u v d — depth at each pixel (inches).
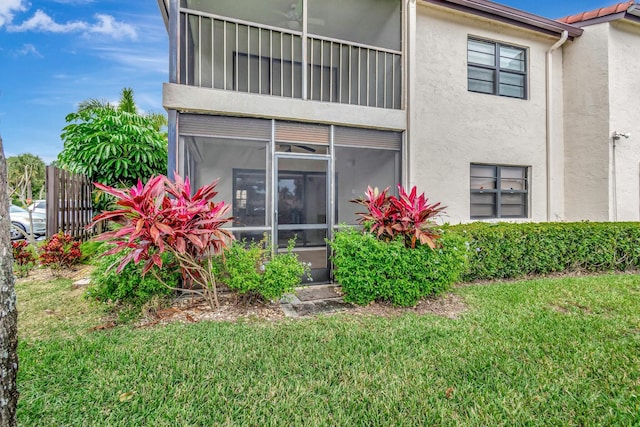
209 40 242.5
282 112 206.4
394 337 133.6
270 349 121.9
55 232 260.5
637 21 297.4
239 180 212.4
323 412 88.9
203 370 106.9
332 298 190.5
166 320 151.6
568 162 315.0
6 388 60.4
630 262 262.1
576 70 309.0
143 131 342.0
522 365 112.7
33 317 153.9
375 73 257.1
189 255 155.0
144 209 134.0
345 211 238.2
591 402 94.4
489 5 268.8
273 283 162.4
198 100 188.5
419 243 181.8
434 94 267.6
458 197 276.4
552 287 204.7
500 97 292.7
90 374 103.7
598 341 130.5
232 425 83.3
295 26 263.1
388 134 243.8
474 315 158.4
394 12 255.4
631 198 306.8
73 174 296.0
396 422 85.8
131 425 82.9
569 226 250.7
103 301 157.0
